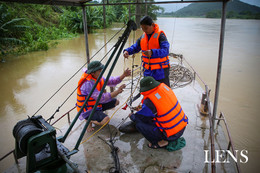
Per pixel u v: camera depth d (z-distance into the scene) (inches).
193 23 1889.8
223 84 357.1
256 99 295.4
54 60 486.9
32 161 78.9
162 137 111.8
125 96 197.6
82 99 128.8
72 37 815.7
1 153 186.5
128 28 87.5
